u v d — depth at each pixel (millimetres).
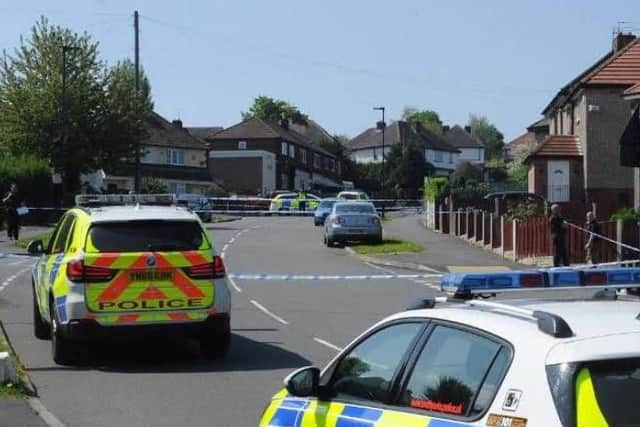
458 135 152750
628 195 44875
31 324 17281
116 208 13938
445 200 46094
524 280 5676
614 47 54156
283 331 16641
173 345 15203
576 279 5738
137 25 59750
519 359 4504
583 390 4211
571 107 49344
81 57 60188
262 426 6543
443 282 5918
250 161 103188
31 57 60062
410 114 169375
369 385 5602
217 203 75438
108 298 12773
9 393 11141
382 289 23625
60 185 56406
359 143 146125
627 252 26672
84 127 59312
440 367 5090
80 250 12914
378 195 99312
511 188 69938
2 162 52719
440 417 4898
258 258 33031
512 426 4363
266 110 146500
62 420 10195
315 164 121688
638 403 4227
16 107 59125
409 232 45812
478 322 4957
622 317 4770
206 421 10141
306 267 30000
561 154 46188
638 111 15906
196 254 13133
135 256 12875
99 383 12195
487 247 35812
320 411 5855
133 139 60844
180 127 102688
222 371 12977
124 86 60625
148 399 11234
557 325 4480
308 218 67500
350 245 38156
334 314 18875
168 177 91625
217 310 13180
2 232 44312
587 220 28328
